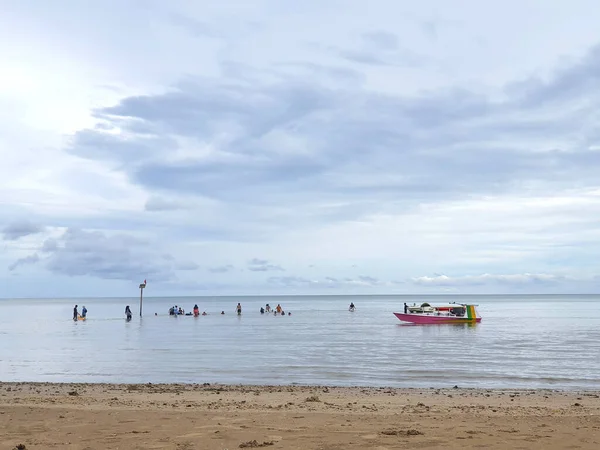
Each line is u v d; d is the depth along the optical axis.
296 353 34.56
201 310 141.25
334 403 15.51
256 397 16.91
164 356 32.62
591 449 8.80
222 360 30.64
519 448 8.88
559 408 14.54
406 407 14.52
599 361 29.91
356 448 8.89
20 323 75.56
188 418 11.91
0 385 20.17
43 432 10.36
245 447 8.98
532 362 29.55
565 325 66.25
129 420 11.63
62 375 24.61
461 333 53.44
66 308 169.38
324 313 113.69
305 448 8.89
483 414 13.13
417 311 75.00
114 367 27.41
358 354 33.97
